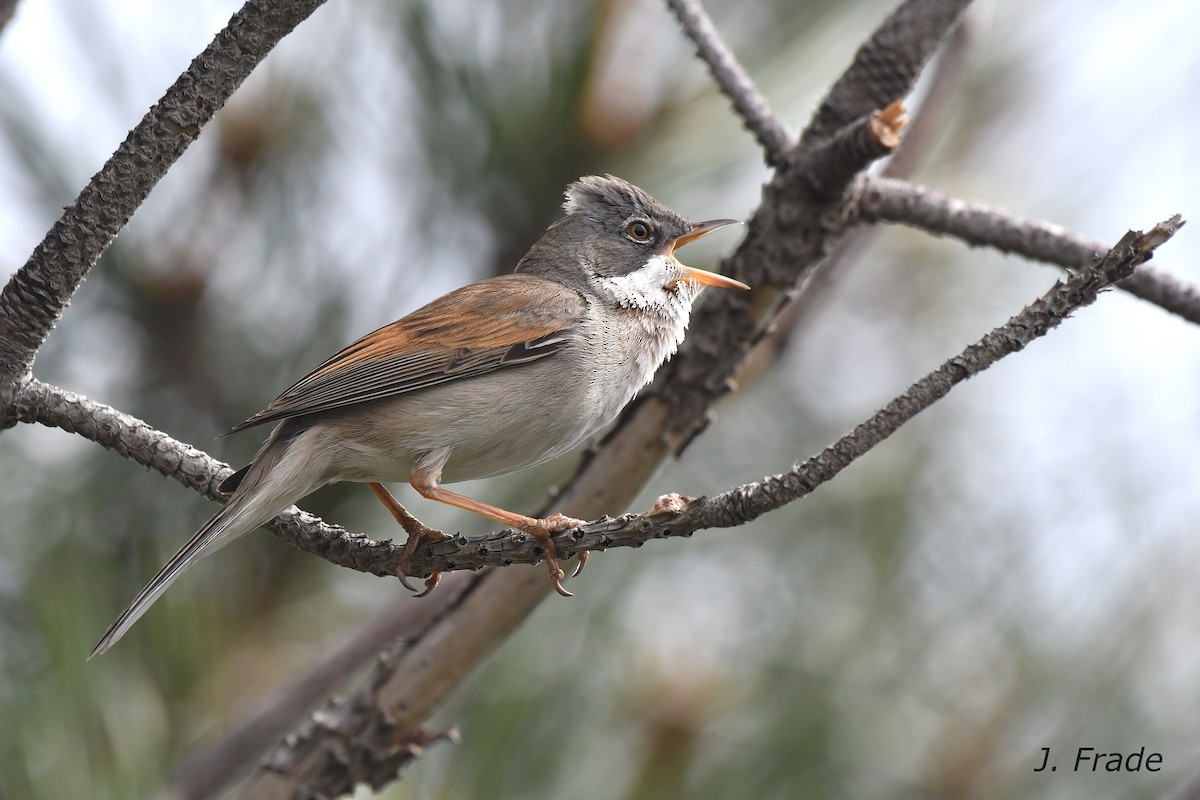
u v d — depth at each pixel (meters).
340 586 10.73
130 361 10.92
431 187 11.19
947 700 11.02
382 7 10.93
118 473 10.27
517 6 11.02
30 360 7.22
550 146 11.21
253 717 9.16
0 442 10.20
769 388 13.12
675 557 11.51
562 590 7.68
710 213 11.75
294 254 10.91
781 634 11.23
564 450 9.70
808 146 9.52
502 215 11.48
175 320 10.73
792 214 9.43
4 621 9.06
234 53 6.44
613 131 11.31
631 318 9.95
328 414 8.91
